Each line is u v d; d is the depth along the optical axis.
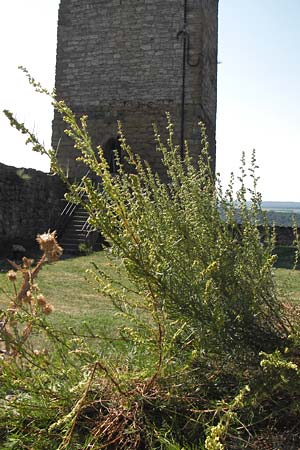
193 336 2.36
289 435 2.14
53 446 2.06
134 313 2.68
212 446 1.62
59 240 13.31
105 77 16.62
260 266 2.40
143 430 2.10
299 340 2.21
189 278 2.21
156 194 2.50
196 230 2.40
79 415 2.14
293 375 2.12
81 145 2.07
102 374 2.25
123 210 2.05
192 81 15.76
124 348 2.94
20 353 2.15
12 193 12.56
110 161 16.38
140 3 16.33
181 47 15.88
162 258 2.19
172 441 2.03
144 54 16.23
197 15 15.81
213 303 2.22
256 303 2.29
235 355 2.25
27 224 13.20
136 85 16.28
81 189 2.03
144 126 16.11
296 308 2.71
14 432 2.21
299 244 2.90
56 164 2.01
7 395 2.36
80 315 5.41
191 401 2.26
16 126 1.92
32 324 2.19
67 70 17.06
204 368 2.35
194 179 2.61
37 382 2.18
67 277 8.35
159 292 2.13
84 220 13.85
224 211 2.57
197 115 15.63
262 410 2.20
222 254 2.31
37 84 1.98
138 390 2.24
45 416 2.13
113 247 2.13
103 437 2.13
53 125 16.73
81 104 16.84
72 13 17.12
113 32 16.61
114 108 16.44
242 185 2.62
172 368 2.34
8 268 9.77
